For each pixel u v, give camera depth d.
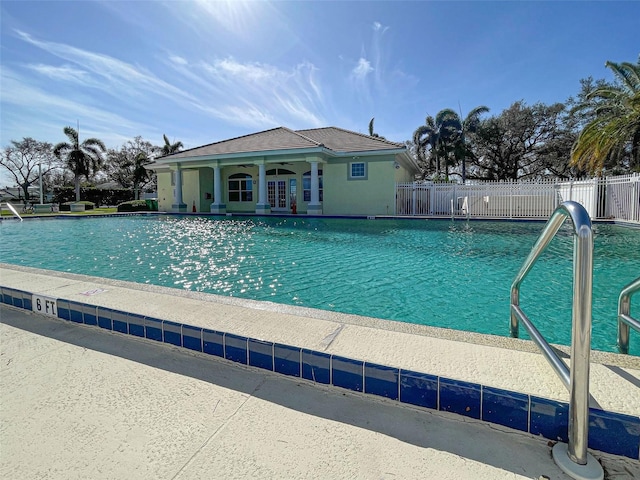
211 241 9.17
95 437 1.54
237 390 1.90
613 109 16.47
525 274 2.16
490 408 1.59
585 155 16.19
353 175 17.94
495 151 30.31
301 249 7.84
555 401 1.47
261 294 4.53
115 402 1.79
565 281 4.95
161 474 1.32
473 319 3.62
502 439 1.49
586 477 1.25
